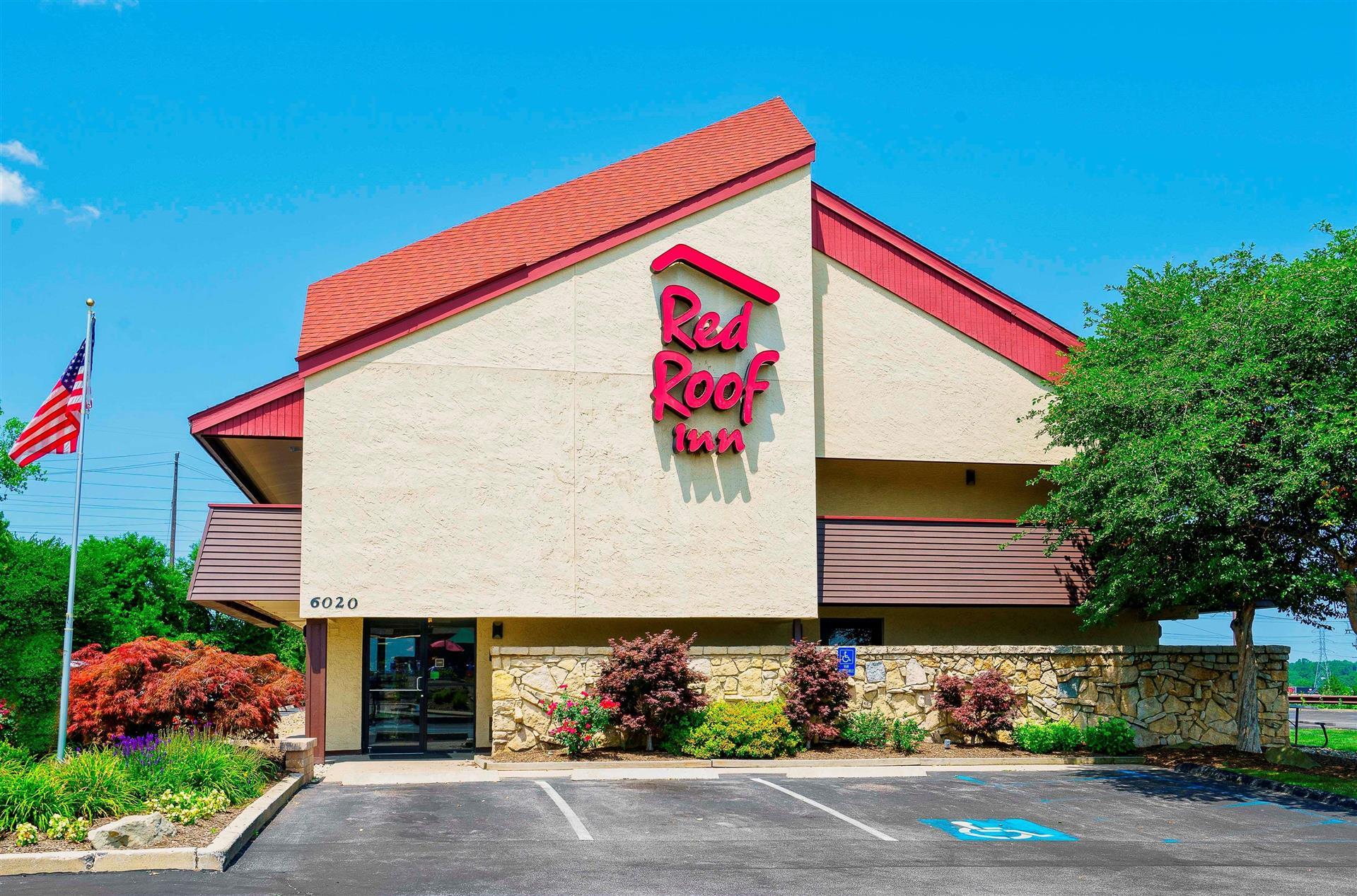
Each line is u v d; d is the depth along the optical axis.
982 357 23.86
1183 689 21.94
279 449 22.06
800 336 21.89
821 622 24.61
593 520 20.39
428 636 21.81
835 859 11.87
